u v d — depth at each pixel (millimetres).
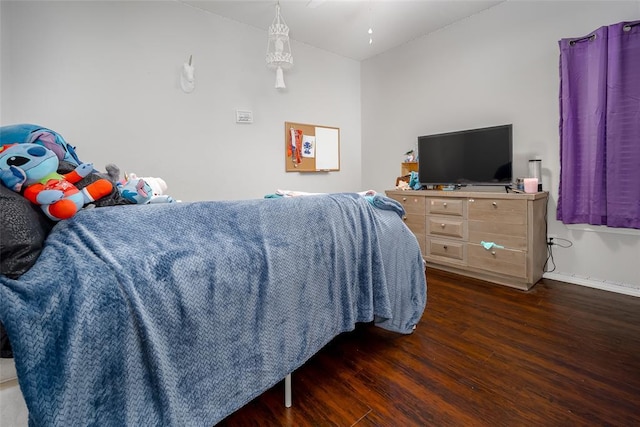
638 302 2098
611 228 2293
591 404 1184
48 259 657
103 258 703
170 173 2621
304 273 1159
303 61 3465
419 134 3471
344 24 3043
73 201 768
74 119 2193
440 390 1289
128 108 2396
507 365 1442
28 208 694
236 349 930
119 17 2326
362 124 4102
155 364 731
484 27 2859
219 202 1008
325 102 3697
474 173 2770
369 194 1763
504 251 2410
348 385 1338
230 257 919
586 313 1950
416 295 1757
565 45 2291
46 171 762
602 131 2166
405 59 3533
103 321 655
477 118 2971
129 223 802
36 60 2049
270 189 3252
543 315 1940
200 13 2703
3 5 1912
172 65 2578
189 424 811
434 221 2850
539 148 2594
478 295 2295
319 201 1299
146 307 727
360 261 1445
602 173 2195
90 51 2229
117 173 1082
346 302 1348
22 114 2018
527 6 2590
